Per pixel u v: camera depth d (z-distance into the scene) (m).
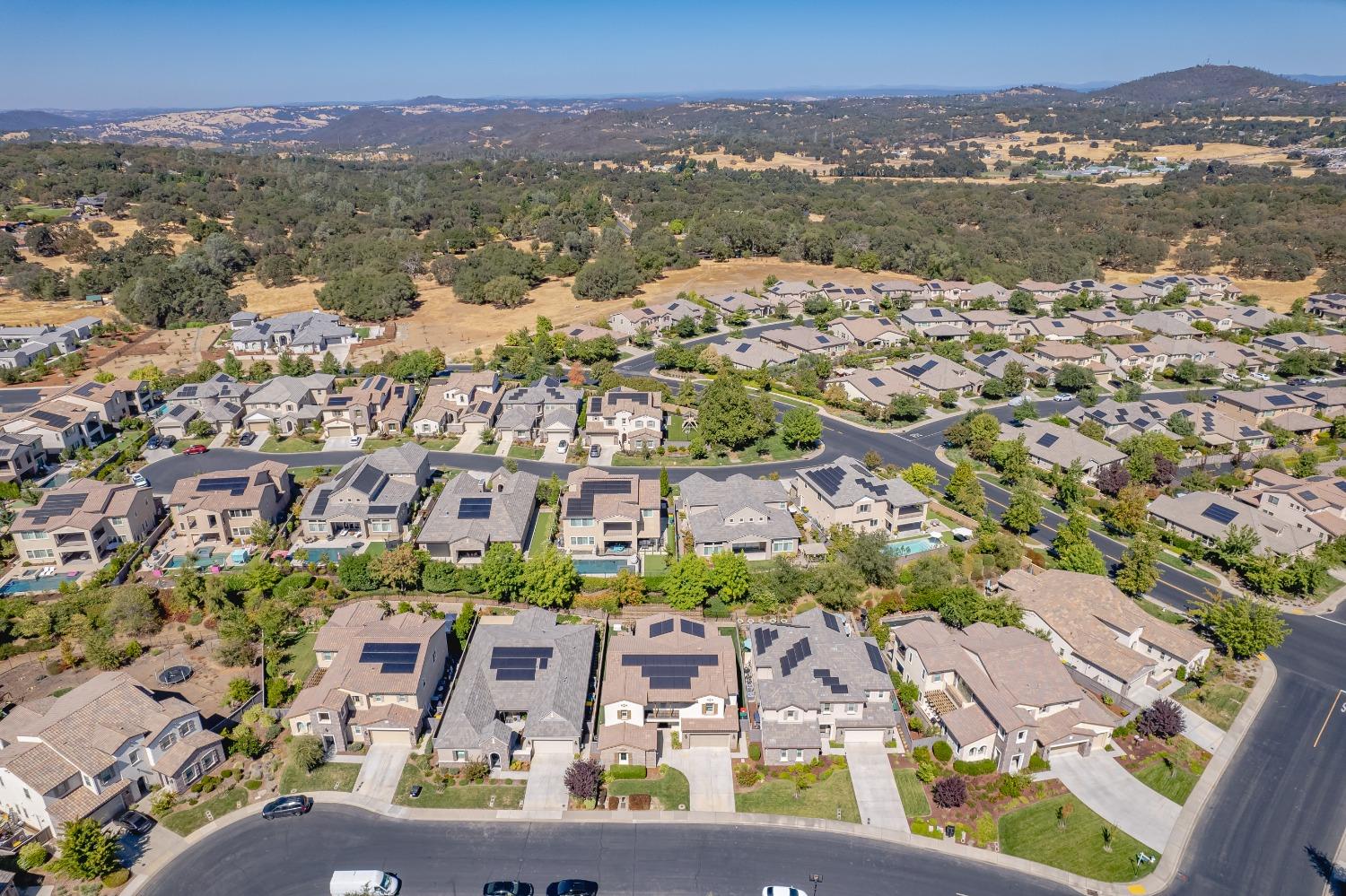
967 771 64.50
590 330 171.12
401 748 66.94
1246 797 63.38
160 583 87.00
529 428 124.62
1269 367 161.38
